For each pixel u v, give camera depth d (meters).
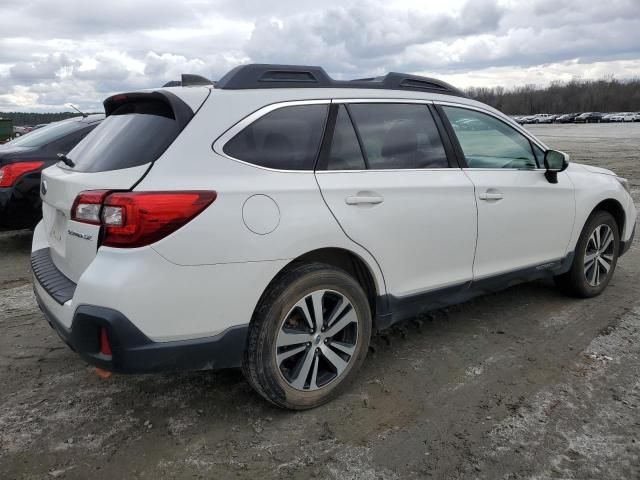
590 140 32.72
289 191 2.77
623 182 5.02
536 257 4.14
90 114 7.28
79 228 2.63
